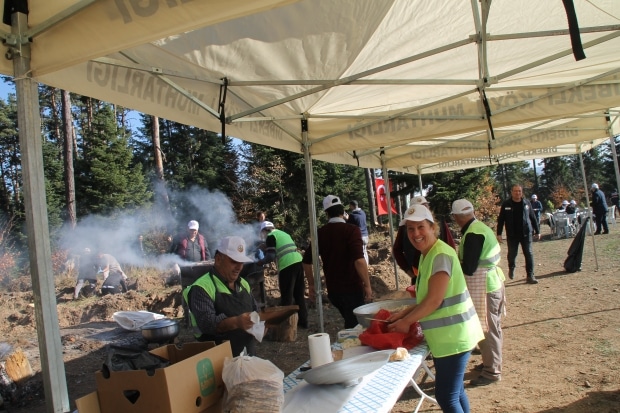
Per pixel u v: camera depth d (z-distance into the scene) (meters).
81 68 2.87
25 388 5.84
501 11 3.75
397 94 5.32
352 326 5.46
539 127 8.28
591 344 6.09
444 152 8.83
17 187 38.62
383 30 3.63
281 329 7.53
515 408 4.45
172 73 3.39
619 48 4.54
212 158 35.44
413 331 3.51
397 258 6.18
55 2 2.13
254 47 3.50
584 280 10.20
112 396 1.96
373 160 9.22
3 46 2.16
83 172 30.44
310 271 5.93
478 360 5.95
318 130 5.37
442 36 3.98
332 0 3.04
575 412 4.25
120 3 2.05
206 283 3.32
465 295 3.18
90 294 13.31
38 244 2.10
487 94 5.10
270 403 1.97
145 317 8.45
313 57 3.77
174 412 1.89
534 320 7.55
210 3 1.92
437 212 22.44
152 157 38.88
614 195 25.06
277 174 24.06
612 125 8.18
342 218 5.63
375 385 2.69
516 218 10.69
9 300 12.64
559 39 4.30
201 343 2.33
